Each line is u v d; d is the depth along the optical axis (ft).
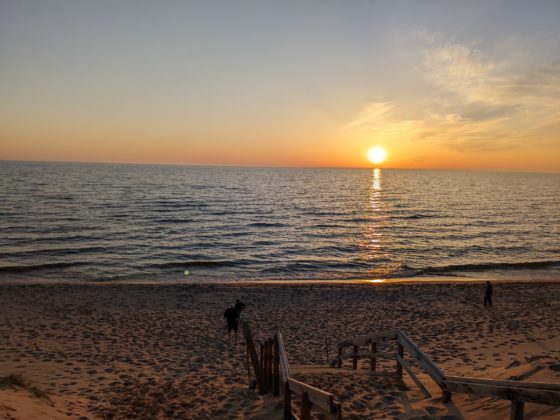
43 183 388.16
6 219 168.66
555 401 14.28
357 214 221.87
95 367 39.40
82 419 23.71
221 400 27.73
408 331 54.80
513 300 73.10
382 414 20.81
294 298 73.36
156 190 352.90
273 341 28.22
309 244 138.00
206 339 51.19
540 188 563.89
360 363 40.40
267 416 22.86
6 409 19.93
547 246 140.87
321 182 620.08
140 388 32.37
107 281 89.97
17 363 40.24
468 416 18.44
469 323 58.85
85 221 171.01
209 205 246.27
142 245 129.18
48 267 100.42
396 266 109.81
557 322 59.00
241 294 75.51
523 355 43.01
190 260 112.27
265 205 257.96
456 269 106.63
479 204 294.87
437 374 21.03
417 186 548.31
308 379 28.35
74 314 61.05
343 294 76.13
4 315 59.26
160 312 63.87
